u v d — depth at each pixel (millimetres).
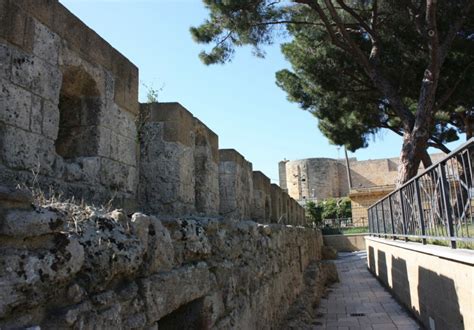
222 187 6730
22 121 2611
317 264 14023
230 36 12477
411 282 8148
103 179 3420
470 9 11516
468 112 17125
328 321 8898
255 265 5656
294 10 13609
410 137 11953
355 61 13938
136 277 2578
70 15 3088
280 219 10602
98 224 2236
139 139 4586
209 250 3787
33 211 1789
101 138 3404
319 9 11383
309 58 14352
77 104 3410
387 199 11609
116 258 2230
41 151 2764
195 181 5496
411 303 8250
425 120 11586
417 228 7328
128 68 3863
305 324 8008
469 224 4578
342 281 15500
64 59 3008
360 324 8438
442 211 5559
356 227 33375
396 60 13250
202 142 5590
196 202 5461
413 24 12078
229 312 4293
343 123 17906
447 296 5324
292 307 8719
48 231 1823
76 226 2037
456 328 4961
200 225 3756
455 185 5016
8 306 1588
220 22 12195
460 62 12797
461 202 4871
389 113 16406
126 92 3816
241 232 5176
